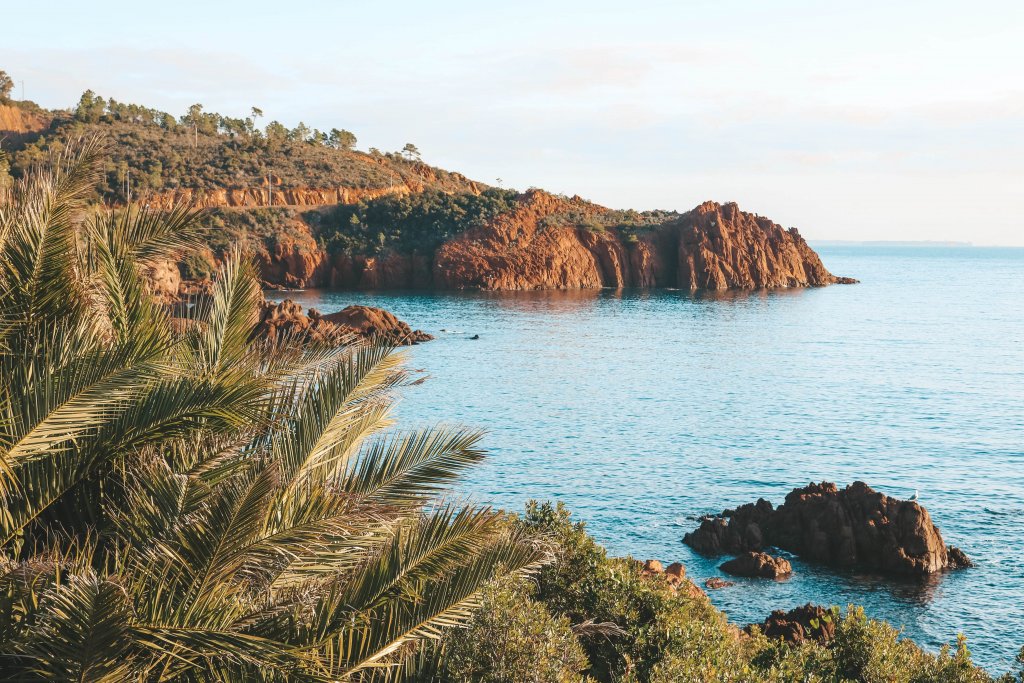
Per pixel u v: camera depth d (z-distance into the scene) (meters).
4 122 186.38
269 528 6.46
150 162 178.00
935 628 27.61
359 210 186.12
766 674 13.42
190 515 6.00
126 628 4.99
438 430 8.54
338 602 6.80
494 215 191.25
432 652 9.24
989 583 31.06
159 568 5.95
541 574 13.24
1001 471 46.00
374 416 8.48
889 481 43.97
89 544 6.61
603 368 83.88
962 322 140.50
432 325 117.00
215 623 5.70
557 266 186.75
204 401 6.74
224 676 5.90
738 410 63.22
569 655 10.08
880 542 32.50
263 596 6.57
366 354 8.26
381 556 7.07
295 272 171.75
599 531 35.66
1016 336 120.25
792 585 30.88
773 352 99.19
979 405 66.56
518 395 67.81
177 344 7.59
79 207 7.34
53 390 6.01
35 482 6.31
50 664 4.94
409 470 8.27
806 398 69.00
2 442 5.89
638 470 44.94
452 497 8.33
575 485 41.91
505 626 9.66
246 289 8.04
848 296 192.38
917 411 63.75
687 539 34.34
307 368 8.12
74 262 7.25
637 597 13.26
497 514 7.70
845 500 33.91
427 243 182.75
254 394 6.89
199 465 7.00
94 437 6.54
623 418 59.28
